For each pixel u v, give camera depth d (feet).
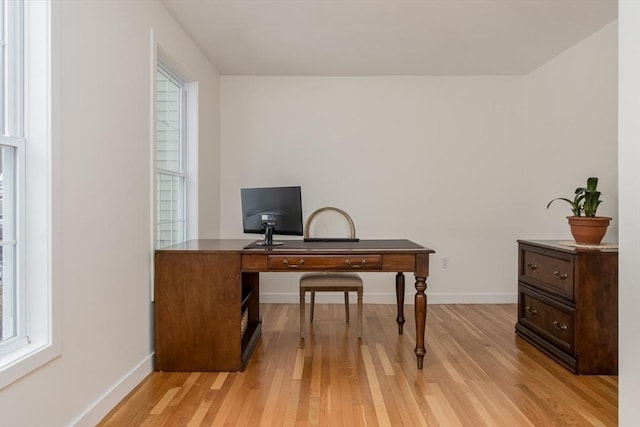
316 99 13.71
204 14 9.31
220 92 13.65
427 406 6.65
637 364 4.63
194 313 8.05
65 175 5.42
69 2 5.49
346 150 13.75
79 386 5.74
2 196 4.87
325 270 8.18
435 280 13.82
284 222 9.20
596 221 8.78
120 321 6.89
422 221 13.78
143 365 7.69
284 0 8.72
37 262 5.08
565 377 7.85
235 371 8.05
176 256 8.05
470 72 13.37
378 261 8.17
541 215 12.89
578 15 9.41
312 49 11.43
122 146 6.98
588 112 10.65
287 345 9.64
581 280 8.03
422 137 13.73
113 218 6.68
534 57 12.07
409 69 13.08
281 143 13.76
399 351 9.21
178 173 10.59
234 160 13.75
